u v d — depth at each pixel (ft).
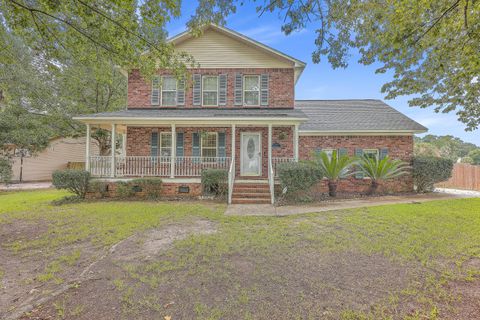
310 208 26.30
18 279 11.13
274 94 40.16
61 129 55.11
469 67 17.47
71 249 14.69
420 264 12.40
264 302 9.14
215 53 40.42
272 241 15.62
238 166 39.14
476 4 13.99
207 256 13.30
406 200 31.37
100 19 19.98
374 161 37.19
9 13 20.22
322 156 34.19
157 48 23.08
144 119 33.30
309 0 16.90
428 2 14.79
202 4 18.06
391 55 19.79
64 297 9.51
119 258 13.10
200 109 40.14
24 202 30.96
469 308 8.86
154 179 33.47
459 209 24.68
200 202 30.32
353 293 9.79
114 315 8.43
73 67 51.44
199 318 8.24
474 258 13.10
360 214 22.76
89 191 33.19
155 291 9.90
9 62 27.76
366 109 48.78
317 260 12.85
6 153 51.37
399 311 8.66
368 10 18.70
